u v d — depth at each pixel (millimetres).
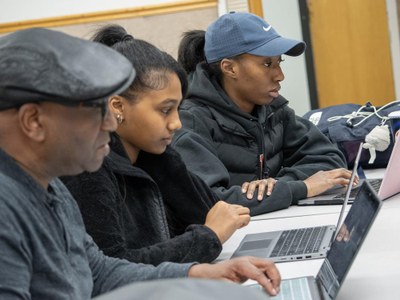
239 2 4918
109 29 2211
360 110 3178
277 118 2994
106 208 1770
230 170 2807
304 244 1973
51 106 1191
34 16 4953
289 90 5102
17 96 1183
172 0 4922
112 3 4938
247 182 2672
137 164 2137
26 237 1205
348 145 3033
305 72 5070
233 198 2482
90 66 1194
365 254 1817
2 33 4957
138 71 1921
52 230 1285
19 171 1242
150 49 1974
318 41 5023
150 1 4934
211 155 2629
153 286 602
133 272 1608
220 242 1887
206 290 591
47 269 1241
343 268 1473
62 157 1242
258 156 2846
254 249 1998
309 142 2998
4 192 1195
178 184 2164
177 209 2182
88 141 1233
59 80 1169
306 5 4980
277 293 1532
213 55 2805
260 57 2725
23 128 1213
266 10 4969
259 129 2852
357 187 2598
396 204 2326
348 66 5055
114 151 1946
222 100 2787
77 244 1402
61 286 1268
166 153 2141
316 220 2270
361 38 5012
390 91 5055
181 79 2021
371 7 4965
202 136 2711
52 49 1196
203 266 1602
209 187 2381
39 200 1267
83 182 1762
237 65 2758
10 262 1151
